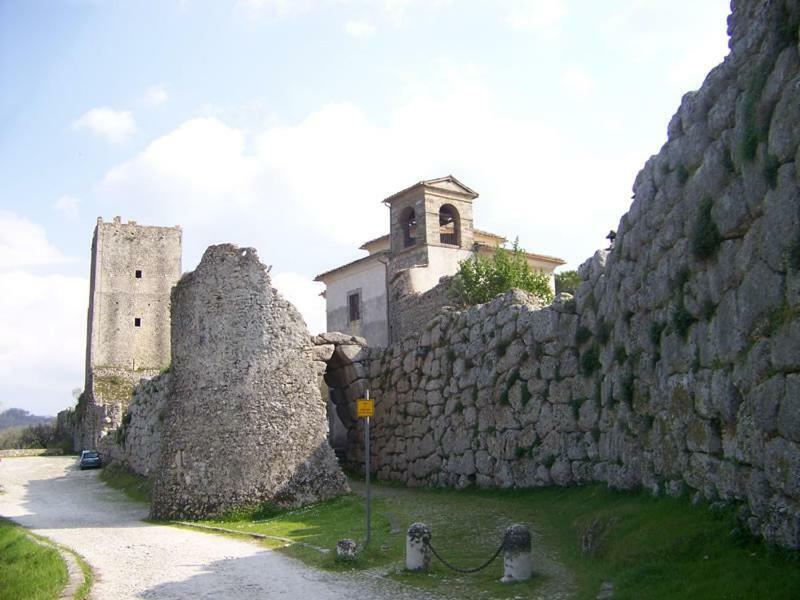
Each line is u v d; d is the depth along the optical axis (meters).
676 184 11.19
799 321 7.57
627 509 11.14
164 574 11.89
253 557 13.29
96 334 70.19
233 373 20.27
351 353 26.88
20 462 49.00
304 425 20.50
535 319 18.05
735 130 9.18
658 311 11.88
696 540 8.79
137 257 73.00
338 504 19.17
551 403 17.16
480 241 40.59
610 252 14.53
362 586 10.42
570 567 10.41
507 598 9.20
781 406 7.82
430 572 10.94
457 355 21.48
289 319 21.12
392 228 38.09
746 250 8.84
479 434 19.88
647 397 12.36
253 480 19.48
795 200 7.74
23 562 13.04
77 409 64.94
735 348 9.07
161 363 72.00
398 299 34.31
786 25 8.19
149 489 28.44
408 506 17.67
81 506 25.38
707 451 9.84
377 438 25.95
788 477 7.64
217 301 20.89
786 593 6.62
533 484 17.45
